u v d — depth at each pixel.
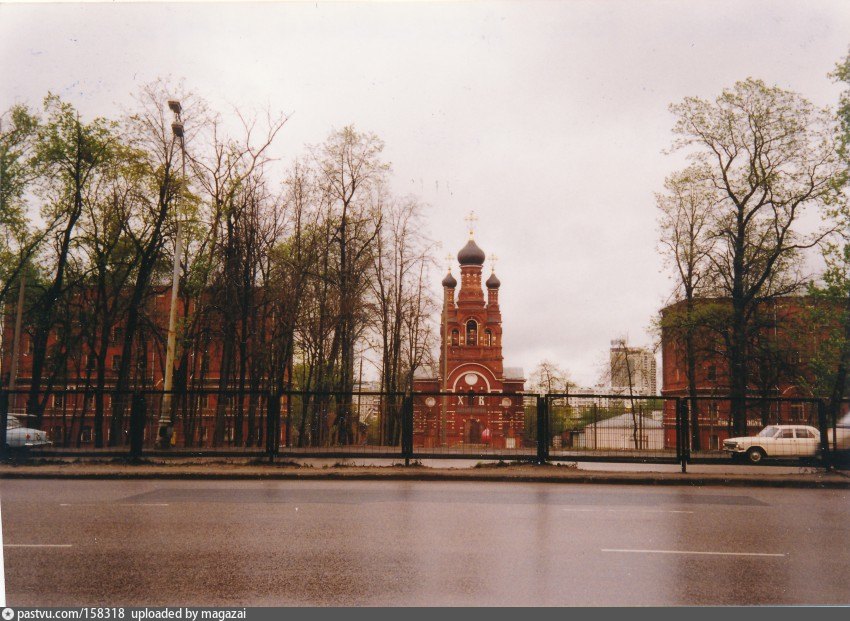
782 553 8.41
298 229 38.84
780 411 20.52
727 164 38.84
